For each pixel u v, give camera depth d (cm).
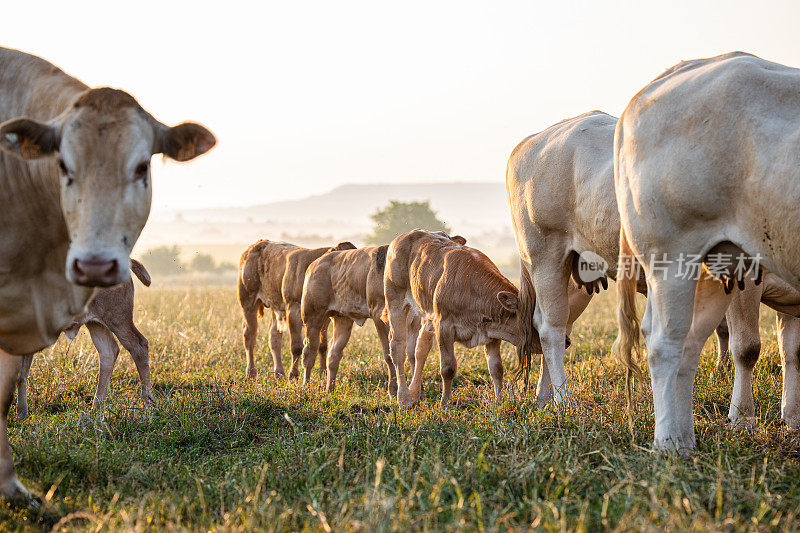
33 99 413
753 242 402
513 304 679
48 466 458
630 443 458
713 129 407
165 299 1820
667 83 443
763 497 369
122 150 364
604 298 1833
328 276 898
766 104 393
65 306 436
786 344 578
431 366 920
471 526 333
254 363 933
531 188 620
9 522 382
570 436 460
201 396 664
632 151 451
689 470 404
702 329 491
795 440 483
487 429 506
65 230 416
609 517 348
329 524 353
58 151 370
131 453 503
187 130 395
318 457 464
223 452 546
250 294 1017
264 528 349
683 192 419
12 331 427
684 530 314
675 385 455
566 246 612
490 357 730
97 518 367
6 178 398
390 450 482
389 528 328
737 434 487
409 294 810
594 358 889
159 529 348
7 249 407
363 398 721
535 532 324
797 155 369
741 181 399
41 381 765
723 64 421
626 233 466
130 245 371
